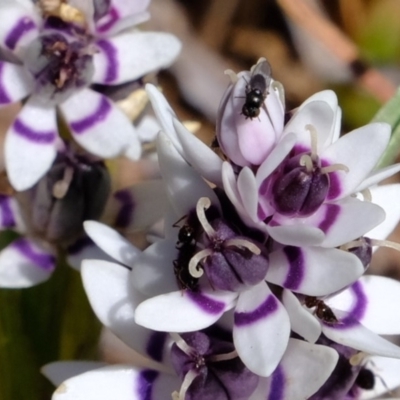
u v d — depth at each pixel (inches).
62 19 7.1
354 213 5.9
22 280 7.2
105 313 6.3
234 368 6.2
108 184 7.2
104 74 7.1
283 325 6.0
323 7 11.0
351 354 6.3
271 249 6.1
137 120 7.3
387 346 6.0
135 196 7.3
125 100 7.1
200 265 6.1
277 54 11.5
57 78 7.0
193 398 6.2
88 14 7.0
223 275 6.0
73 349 7.5
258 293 6.1
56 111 7.2
